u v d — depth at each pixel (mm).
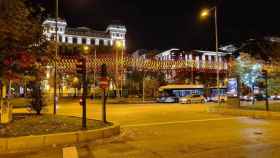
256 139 10141
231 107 23422
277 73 26094
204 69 57844
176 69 57250
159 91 47344
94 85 62094
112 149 8656
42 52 13375
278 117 17484
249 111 19531
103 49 59562
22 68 12531
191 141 9867
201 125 14508
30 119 13406
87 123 12500
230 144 9227
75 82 64688
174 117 19172
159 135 11305
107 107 31969
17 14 11570
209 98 47125
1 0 11367
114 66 50625
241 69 34781
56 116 15422
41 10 13492
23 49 12023
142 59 52188
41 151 8375
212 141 9828
